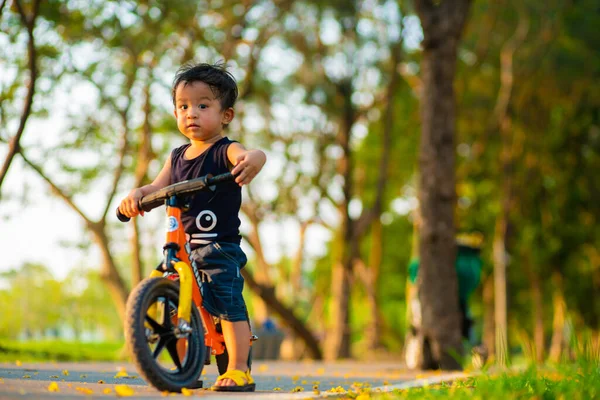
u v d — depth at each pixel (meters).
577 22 26.70
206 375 6.79
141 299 4.16
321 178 27.33
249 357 4.74
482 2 26.97
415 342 12.53
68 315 28.47
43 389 4.21
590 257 31.72
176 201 4.54
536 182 31.27
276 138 26.69
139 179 19.17
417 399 4.79
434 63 12.91
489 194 31.06
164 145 21.33
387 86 26.27
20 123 12.20
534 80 28.38
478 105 30.02
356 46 26.08
